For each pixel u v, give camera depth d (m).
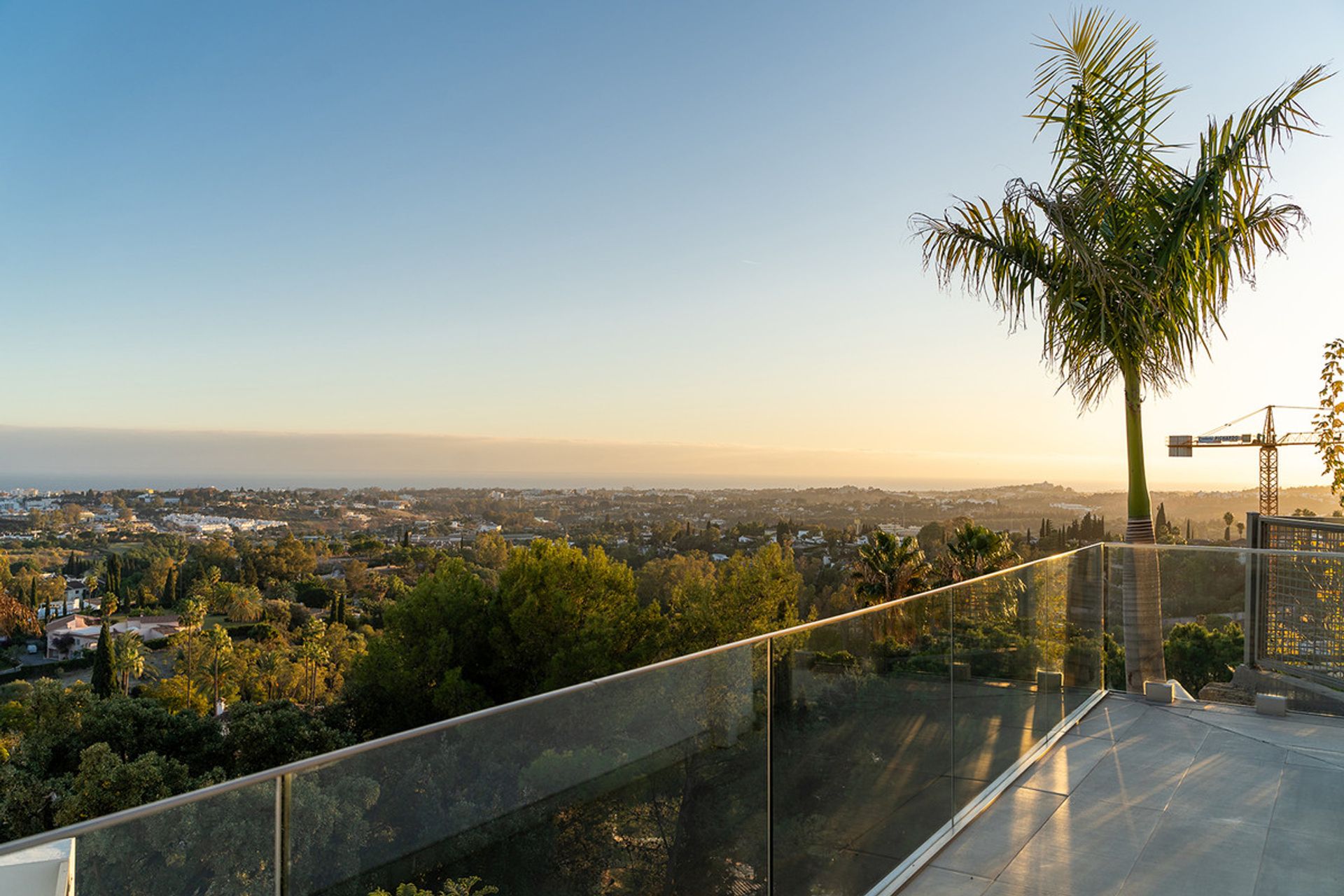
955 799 3.17
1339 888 2.60
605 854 1.72
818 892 2.41
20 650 56.31
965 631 3.33
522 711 1.54
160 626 59.34
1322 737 4.03
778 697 2.29
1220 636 4.70
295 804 1.17
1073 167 5.35
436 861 1.36
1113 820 3.16
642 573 26.17
